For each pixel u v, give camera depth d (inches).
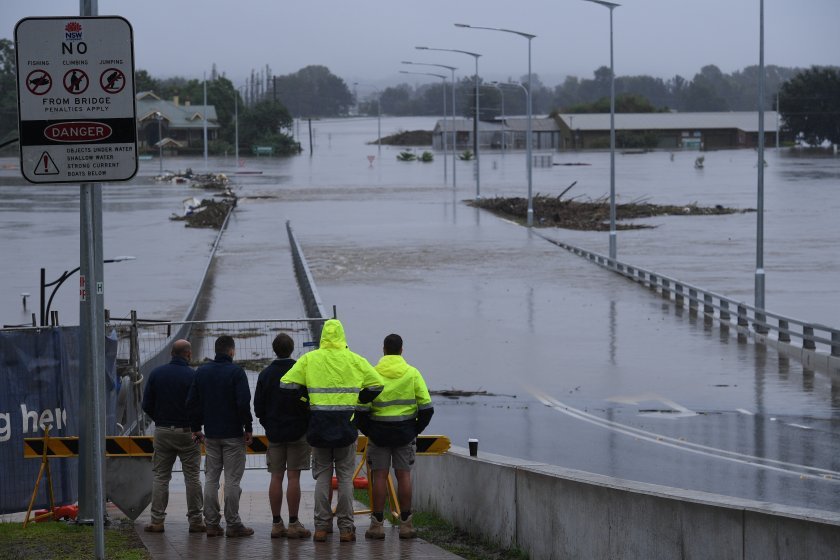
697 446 1269.7
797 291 2596.0
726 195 5615.2
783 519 445.7
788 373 1755.7
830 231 3914.9
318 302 1707.7
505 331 2117.4
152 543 653.9
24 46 496.4
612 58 3070.9
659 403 1541.6
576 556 576.1
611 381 1691.7
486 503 692.1
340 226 4234.7
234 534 685.3
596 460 1191.6
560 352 1921.8
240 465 686.5
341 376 652.7
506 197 5541.3
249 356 1612.9
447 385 1660.9
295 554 626.5
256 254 3334.2
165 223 4333.2
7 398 717.3
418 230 4069.9
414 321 2215.8
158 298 2439.7
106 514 745.6
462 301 2472.9
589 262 3159.5
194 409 677.3
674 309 2390.5
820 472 1125.7
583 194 5693.9
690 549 491.5
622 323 2219.5
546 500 607.2
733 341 2039.9
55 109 499.5
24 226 4074.8
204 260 3186.5
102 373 682.8
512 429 1376.7
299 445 680.4
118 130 503.5
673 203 5157.5
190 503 700.0
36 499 731.4
